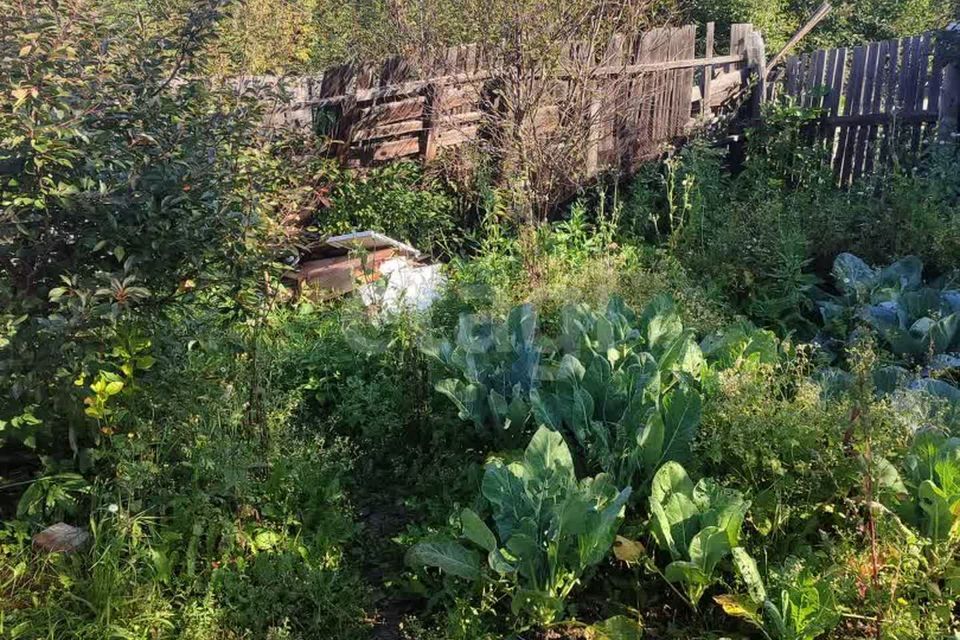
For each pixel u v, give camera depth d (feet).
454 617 10.34
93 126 11.44
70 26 11.17
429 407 15.05
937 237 20.62
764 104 28.89
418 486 13.64
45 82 10.45
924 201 22.03
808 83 29.58
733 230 21.89
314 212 24.17
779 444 11.81
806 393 12.41
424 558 10.73
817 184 26.05
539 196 24.70
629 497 11.94
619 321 14.73
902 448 11.77
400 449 14.88
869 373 10.96
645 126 28.17
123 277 10.63
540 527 10.78
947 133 24.73
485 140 26.13
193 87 12.37
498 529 10.97
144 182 11.00
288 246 13.51
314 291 18.81
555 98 26.13
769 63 30.73
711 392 13.24
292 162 14.98
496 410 13.56
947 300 17.51
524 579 10.87
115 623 9.80
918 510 11.09
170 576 10.79
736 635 10.27
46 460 11.35
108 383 11.08
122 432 11.86
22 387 10.25
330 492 12.65
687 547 10.59
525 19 24.63
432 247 24.06
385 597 11.50
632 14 27.50
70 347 10.32
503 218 25.26
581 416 12.62
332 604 10.79
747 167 28.40
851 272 20.04
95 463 12.00
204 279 11.68
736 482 11.82
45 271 11.16
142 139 11.27
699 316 17.02
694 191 25.63
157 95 12.23
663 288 18.78
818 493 11.48
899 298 17.90
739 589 10.61
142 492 11.49
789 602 9.64
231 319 12.76
